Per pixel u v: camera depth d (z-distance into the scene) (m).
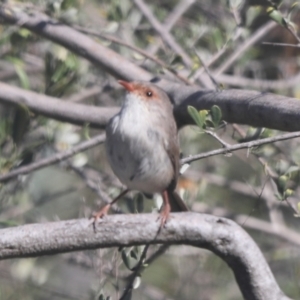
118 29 13.99
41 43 14.22
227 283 14.20
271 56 15.04
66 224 7.78
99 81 14.30
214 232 7.68
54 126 11.67
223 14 14.69
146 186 9.59
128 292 8.77
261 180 14.01
